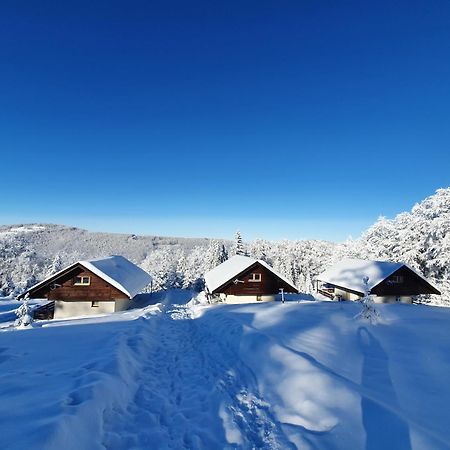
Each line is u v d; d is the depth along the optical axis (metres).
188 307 26.61
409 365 8.25
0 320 28.34
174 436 5.60
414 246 36.91
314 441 5.05
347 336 11.01
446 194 36.94
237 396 7.09
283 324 13.05
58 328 14.95
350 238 54.22
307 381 7.00
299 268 77.06
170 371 9.38
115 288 26.41
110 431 5.49
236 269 30.67
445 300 33.91
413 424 4.99
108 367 7.77
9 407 5.29
